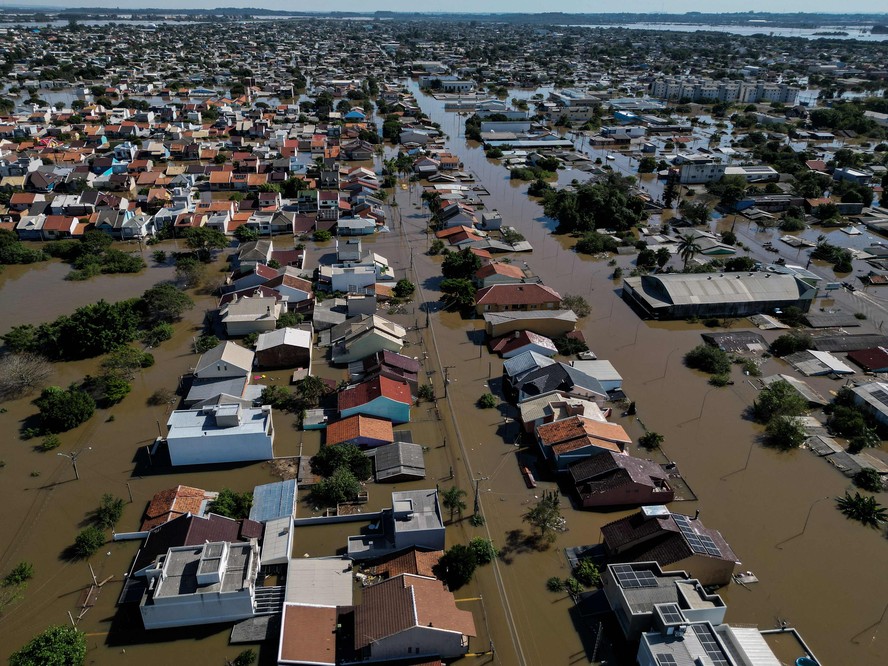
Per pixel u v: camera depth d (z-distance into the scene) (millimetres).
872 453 72250
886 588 55500
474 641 50219
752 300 104438
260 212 143500
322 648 47406
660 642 45125
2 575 55438
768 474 69125
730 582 55562
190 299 104688
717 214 157625
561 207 145625
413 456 69500
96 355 90812
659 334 99312
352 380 82250
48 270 121188
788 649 49562
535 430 73062
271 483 65375
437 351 92750
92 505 63281
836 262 125062
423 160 189000
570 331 96438
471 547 57031
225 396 74500
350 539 58000
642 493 63656
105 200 146625
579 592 54219
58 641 45781
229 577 50719
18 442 72250
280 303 100875
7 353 89750
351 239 138625
